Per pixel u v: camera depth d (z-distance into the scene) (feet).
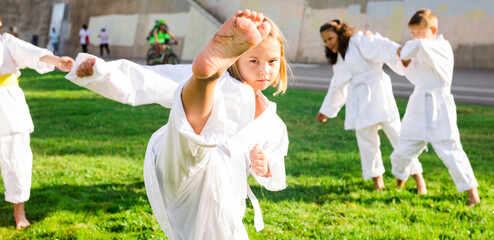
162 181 7.42
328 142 25.04
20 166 12.72
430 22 15.74
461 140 26.16
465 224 13.73
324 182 17.80
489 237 12.84
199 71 5.22
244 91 6.72
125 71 6.91
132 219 13.55
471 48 72.69
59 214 13.92
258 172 7.63
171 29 107.55
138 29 114.21
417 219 14.15
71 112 32.17
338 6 85.35
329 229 13.29
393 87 51.13
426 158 22.15
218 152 7.68
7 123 12.24
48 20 137.28
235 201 7.68
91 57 6.35
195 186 7.47
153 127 27.58
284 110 34.30
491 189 16.99
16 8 136.36
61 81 50.70
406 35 77.87
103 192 15.97
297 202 15.55
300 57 88.12
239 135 7.61
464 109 36.88
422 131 15.83
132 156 20.95
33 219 13.70
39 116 30.89
